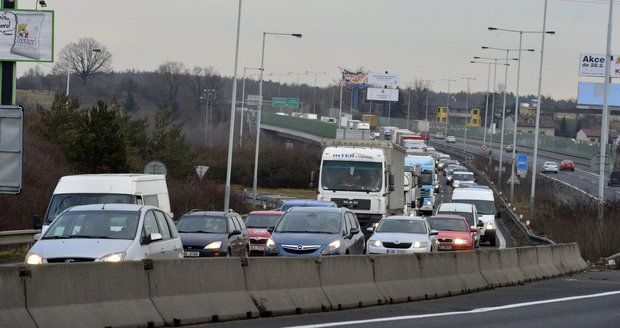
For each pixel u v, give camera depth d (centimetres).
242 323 3841
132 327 3422
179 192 13575
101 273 3388
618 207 12181
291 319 4062
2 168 5947
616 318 4388
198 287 3838
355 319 4131
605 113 11581
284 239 6159
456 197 13175
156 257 4400
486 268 6384
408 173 14062
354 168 9950
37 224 6012
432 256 5638
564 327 3994
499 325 4009
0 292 2986
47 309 3144
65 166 13025
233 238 7388
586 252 9744
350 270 4838
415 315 4375
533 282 7094
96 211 4428
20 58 6856
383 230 7538
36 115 16862
